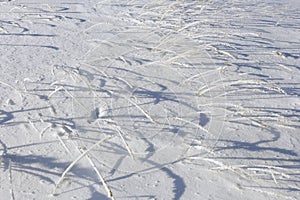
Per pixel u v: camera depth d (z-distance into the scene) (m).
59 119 2.93
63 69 3.61
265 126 2.94
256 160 2.58
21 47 4.18
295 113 3.13
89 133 2.79
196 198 2.26
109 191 2.21
